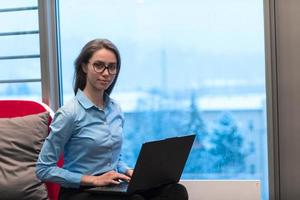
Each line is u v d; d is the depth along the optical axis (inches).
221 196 101.7
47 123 101.7
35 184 93.2
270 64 104.6
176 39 111.7
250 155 109.1
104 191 75.1
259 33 107.3
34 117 100.3
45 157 81.7
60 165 89.4
